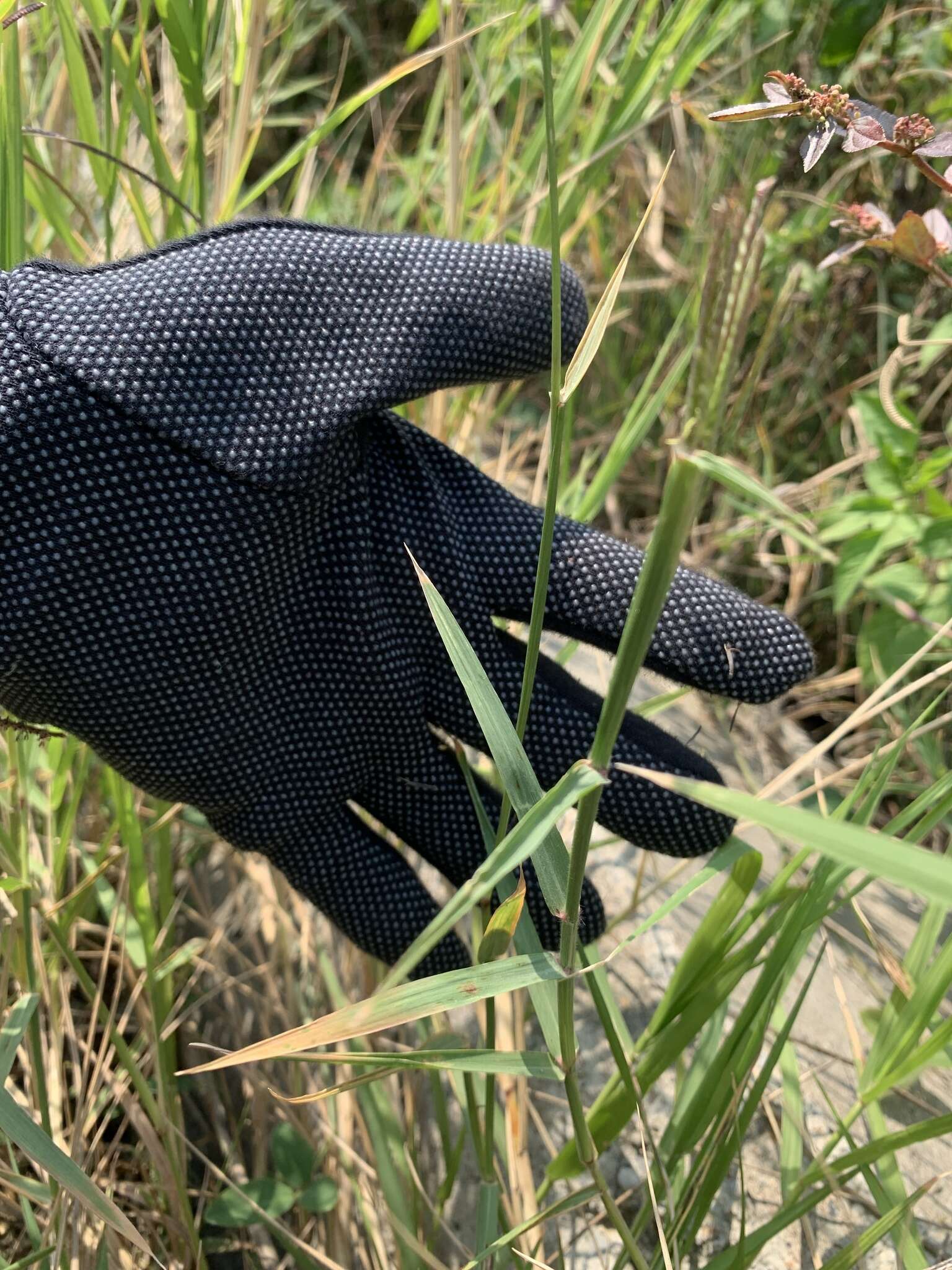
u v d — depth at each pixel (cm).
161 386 18
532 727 22
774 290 42
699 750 30
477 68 36
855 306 41
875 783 21
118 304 19
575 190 33
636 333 48
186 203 29
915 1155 26
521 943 19
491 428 48
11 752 26
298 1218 29
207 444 19
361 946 24
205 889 34
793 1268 24
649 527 45
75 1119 26
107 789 31
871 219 23
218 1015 34
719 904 21
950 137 19
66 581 19
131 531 19
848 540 36
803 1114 26
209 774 21
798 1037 28
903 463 32
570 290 22
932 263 22
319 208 47
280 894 32
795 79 19
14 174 24
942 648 33
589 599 22
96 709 20
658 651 21
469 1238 27
